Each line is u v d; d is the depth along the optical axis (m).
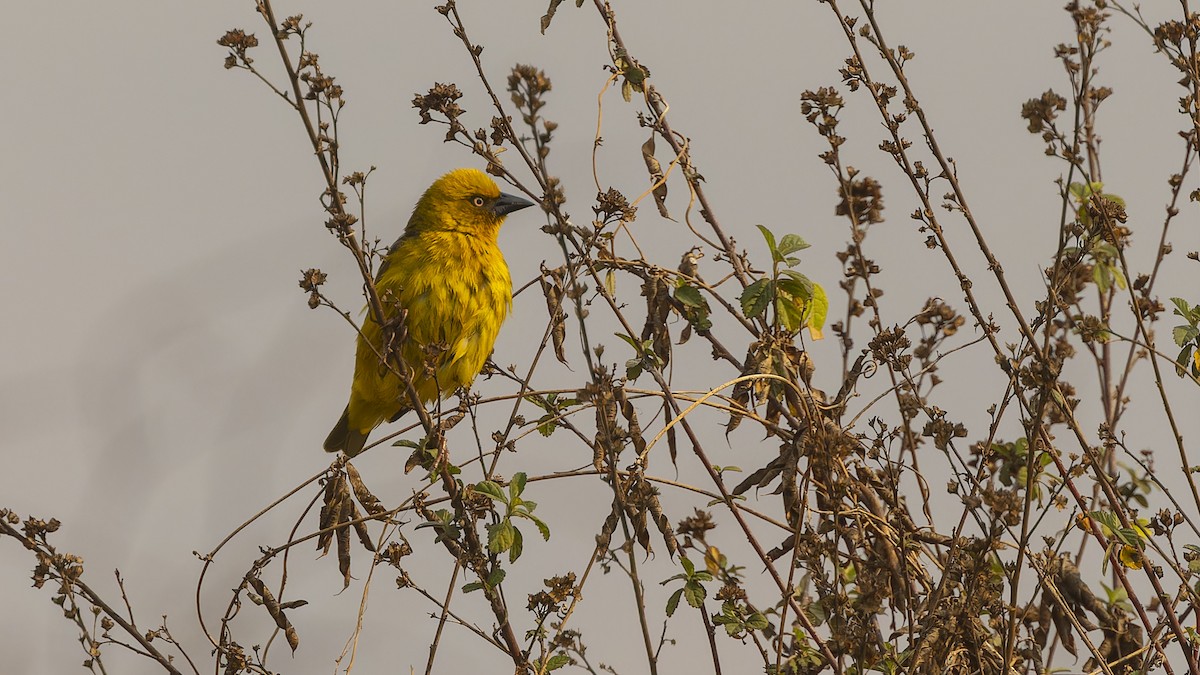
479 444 8.53
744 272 9.38
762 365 8.73
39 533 7.98
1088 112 9.44
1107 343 9.52
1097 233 8.05
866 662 7.83
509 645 8.01
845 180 9.22
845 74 8.85
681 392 8.96
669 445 8.89
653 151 9.52
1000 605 8.05
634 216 8.56
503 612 8.09
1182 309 8.33
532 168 8.07
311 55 7.74
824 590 7.90
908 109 8.70
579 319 7.65
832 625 7.81
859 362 8.61
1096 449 8.55
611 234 8.58
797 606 8.41
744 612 8.18
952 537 8.12
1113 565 8.46
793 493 8.43
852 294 9.86
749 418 8.87
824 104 9.09
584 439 8.55
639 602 7.31
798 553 7.77
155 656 8.04
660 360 8.98
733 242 9.48
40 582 7.95
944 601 7.87
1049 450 8.33
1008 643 7.39
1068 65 8.38
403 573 8.12
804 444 8.33
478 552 8.22
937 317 9.45
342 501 8.62
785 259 8.89
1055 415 8.33
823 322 8.91
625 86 8.86
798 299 8.89
